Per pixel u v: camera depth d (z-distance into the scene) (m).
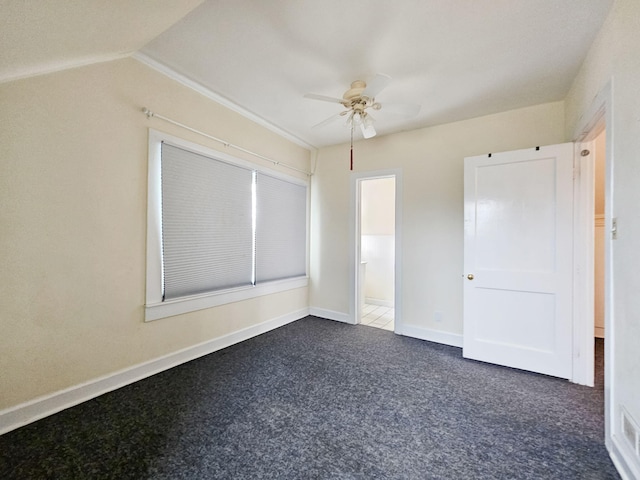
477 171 2.68
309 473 1.34
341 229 3.96
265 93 2.65
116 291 2.09
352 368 2.49
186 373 2.35
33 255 1.70
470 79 2.33
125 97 2.11
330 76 2.35
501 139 2.88
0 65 1.37
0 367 1.59
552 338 2.37
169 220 2.42
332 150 4.03
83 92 1.89
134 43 1.85
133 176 2.17
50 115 1.74
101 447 1.49
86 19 1.30
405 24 1.74
